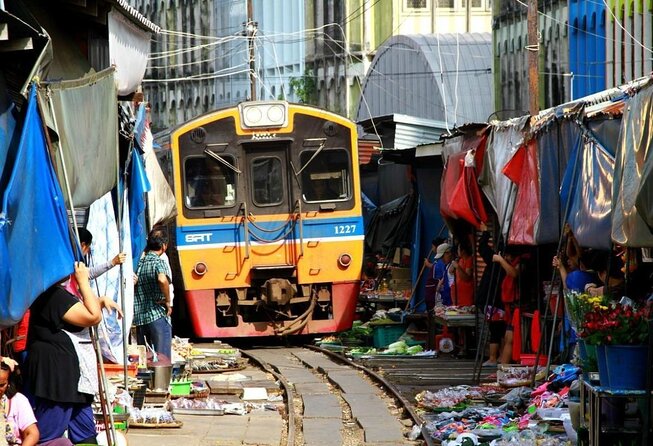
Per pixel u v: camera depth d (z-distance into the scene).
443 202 50.38
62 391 22.41
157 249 38.69
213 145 55.53
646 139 26.81
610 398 24.80
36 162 20.33
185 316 58.91
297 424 34.38
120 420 29.45
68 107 23.78
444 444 28.97
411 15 110.38
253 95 93.06
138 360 35.72
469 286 50.25
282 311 55.78
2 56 20.02
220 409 35.09
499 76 84.56
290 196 55.84
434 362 47.84
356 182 56.44
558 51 73.31
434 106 85.69
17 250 19.81
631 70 60.62
